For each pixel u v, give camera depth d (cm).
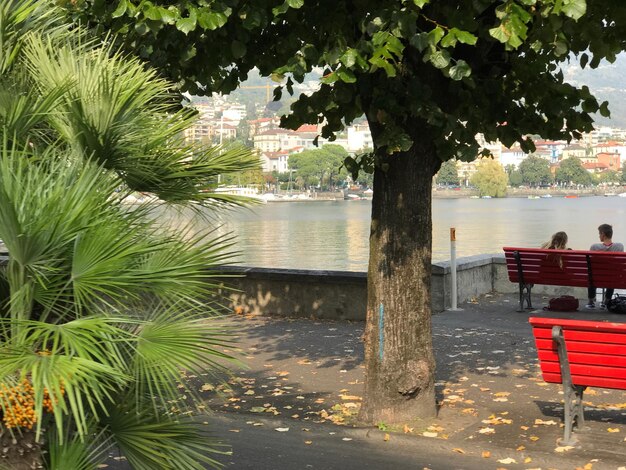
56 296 432
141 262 455
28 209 414
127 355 448
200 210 505
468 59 755
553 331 682
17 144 457
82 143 471
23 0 498
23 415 398
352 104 783
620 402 809
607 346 674
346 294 1307
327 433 746
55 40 508
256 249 7319
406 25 647
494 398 845
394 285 763
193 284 454
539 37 670
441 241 8612
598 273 1304
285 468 659
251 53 820
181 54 773
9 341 409
